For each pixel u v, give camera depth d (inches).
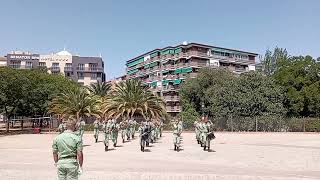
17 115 2461.9
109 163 695.1
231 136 1632.6
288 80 2544.3
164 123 2325.3
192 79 3129.9
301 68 2539.4
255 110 2256.4
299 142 1229.1
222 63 3956.7
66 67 4869.6
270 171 599.5
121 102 2239.2
